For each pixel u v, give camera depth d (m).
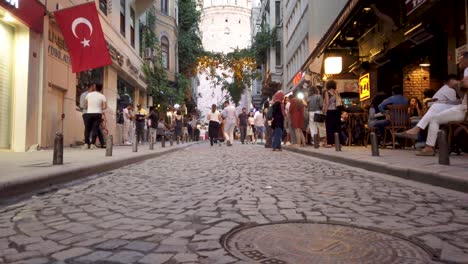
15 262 2.68
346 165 8.95
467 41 9.44
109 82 20.36
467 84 7.26
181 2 42.62
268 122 18.23
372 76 16.08
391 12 13.07
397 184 5.99
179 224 3.64
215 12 91.88
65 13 12.75
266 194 5.23
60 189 5.83
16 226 3.64
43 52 12.65
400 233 3.30
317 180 6.59
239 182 6.44
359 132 14.84
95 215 4.08
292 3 37.28
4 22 11.24
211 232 3.34
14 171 6.33
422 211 4.16
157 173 7.92
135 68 24.95
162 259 2.70
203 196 5.12
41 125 12.60
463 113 7.75
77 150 12.75
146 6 27.17
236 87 46.34
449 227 3.52
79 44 12.91
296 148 14.15
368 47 16.45
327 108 13.82
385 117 12.58
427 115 8.48
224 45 91.81
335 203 4.59
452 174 5.52
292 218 3.84
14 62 11.77
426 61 13.02
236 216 3.93
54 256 2.79
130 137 22.75
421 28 10.78
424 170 6.04
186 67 43.44
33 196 5.21
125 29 23.94
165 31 35.81
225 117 21.17
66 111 14.80
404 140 11.80
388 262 2.60
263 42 45.03
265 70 49.97
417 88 14.10
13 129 11.70
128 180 6.85
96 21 13.12
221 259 2.67
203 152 15.26
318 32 25.47
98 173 7.89
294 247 2.91
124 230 3.46
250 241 3.08
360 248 2.88
